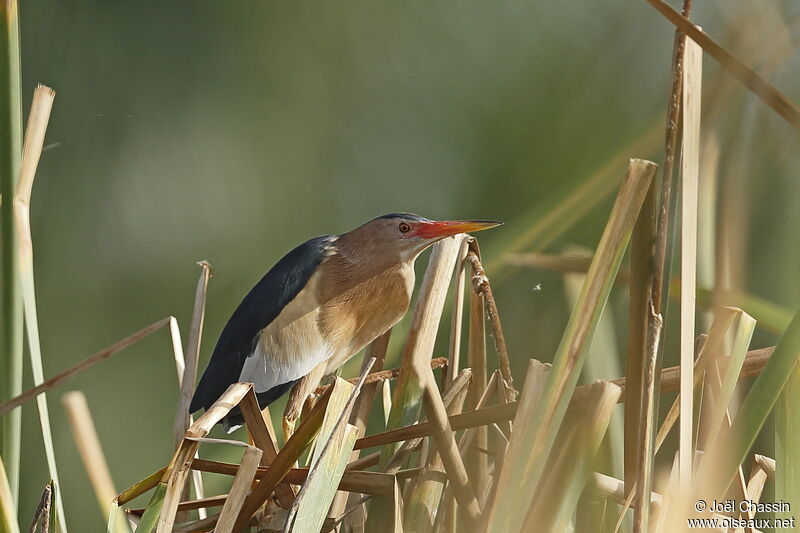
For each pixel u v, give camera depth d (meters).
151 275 10.37
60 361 10.09
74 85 9.79
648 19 9.30
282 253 10.53
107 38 9.77
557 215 5.98
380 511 4.12
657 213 3.56
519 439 3.51
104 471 4.75
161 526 3.56
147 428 10.19
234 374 6.03
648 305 3.56
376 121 10.43
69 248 10.22
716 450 3.48
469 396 4.75
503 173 9.69
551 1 9.74
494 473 4.11
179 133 10.19
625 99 9.28
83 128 9.96
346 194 10.56
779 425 3.55
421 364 4.41
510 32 9.94
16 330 4.07
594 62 9.45
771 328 4.70
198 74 10.13
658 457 5.51
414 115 10.24
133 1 9.81
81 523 9.55
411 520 4.27
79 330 10.21
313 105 10.44
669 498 3.68
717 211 4.83
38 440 9.48
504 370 4.46
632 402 3.64
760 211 5.20
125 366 10.30
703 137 4.74
